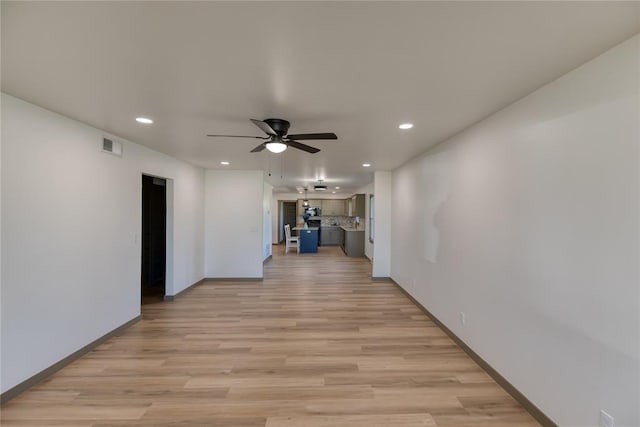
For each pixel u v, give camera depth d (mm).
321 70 1825
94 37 1493
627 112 1489
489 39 1488
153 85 2055
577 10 1265
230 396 2318
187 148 4043
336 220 13227
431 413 2143
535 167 2100
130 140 3619
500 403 2258
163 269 6047
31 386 2404
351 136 3342
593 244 1665
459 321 3207
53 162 2609
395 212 5879
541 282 2043
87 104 2406
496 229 2545
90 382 2490
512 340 2342
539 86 2029
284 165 5488
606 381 1596
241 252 6164
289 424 2023
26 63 1757
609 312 1578
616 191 1542
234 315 4164
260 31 1439
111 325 3367
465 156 3066
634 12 1267
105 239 3262
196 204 5676
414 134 3264
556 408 1915
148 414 2105
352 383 2506
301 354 3014
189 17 1331
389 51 1610
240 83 2012
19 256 2318
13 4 1228
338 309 4441
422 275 4344
